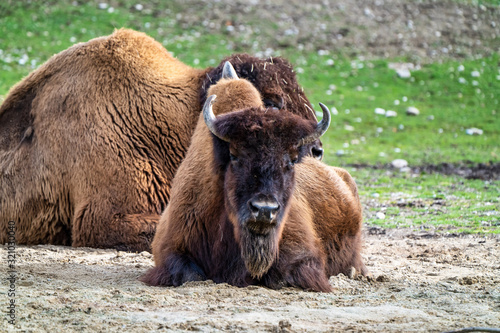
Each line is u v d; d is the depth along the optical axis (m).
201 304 19.52
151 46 36.56
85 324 17.12
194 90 35.19
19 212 34.47
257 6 112.31
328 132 78.62
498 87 93.88
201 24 105.06
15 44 93.44
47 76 35.97
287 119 21.28
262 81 33.06
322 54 100.62
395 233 38.41
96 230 32.28
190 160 24.58
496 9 116.31
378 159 67.44
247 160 20.84
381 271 27.86
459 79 95.12
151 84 34.66
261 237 20.98
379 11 114.12
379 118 83.38
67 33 98.06
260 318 17.81
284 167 21.16
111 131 33.41
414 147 73.88
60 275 24.23
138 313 18.25
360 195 50.22
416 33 108.19
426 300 20.70
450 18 113.12
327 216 26.41
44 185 34.09
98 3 108.06
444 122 83.31
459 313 18.92
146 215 32.34
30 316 17.80
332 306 19.66
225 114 21.58
